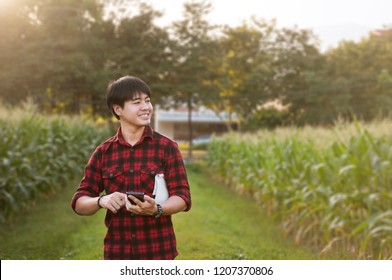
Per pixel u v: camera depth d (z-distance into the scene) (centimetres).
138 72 3900
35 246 726
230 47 4822
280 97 4669
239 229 910
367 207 707
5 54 3662
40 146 1072
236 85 4762
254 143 1511
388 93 4381
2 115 1033
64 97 3609
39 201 1138
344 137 789
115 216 301
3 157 920
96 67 3831
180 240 742
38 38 3697
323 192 755
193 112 6328
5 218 892
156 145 302
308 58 4656
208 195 1492
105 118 3891
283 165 963
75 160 1507
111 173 300
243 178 1363
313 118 4425
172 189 299
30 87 3647
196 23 4228
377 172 681
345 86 4372
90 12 3922
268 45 4822
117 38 4031
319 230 800
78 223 910
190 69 4169
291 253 707
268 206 1081
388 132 725
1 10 3672
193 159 3975
